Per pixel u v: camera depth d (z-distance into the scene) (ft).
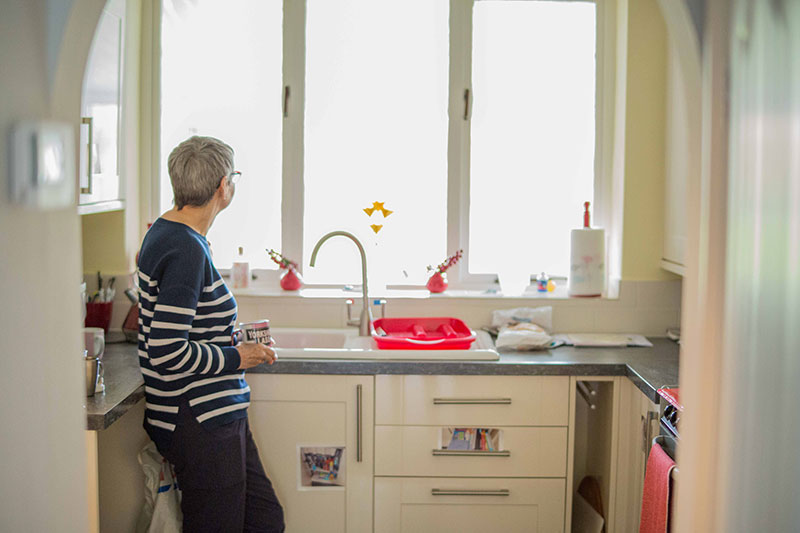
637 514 9.38
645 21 10.84
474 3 11.27
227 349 7.97
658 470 7.59
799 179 3.37
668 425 7.96
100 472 8.55
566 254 11.59
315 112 11.37
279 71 11.30
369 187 11.49
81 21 4.36
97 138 9.57
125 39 10.55
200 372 7.76
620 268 11.17
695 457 3.95
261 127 11.37
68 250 4.59
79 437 4.74
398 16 11.30
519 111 11.41
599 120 11.41
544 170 11.47
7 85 4.03
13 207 4.14
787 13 3.41
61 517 4.61
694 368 4.22
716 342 3.80
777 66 3.45
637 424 9.36
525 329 10.48
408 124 11.42
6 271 4.11
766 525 3.55
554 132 11.43
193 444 7.95
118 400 7.75
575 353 10.13
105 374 8.73
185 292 7.60
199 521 8.17
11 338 4.17
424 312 11.20
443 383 9.59
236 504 8.24
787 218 3.43
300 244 11.51
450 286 11.61
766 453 3.54
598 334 11.07
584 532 10.43
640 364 9.50
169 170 8.02
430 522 9.81
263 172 11.44
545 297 11.19
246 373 9.54
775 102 3.46
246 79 11.30
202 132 11.35
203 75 11.27
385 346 9.80
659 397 8.34
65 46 4.33
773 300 3.50
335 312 11.12
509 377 9.59
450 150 11.39
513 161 11.45
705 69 3.82
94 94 9.45
